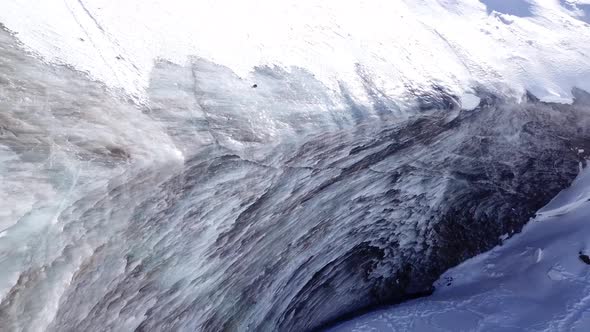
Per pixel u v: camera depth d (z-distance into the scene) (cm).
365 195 841
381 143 814
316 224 787
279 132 693
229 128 652
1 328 407
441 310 889
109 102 576
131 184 538
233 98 692
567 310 826
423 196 926
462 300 911
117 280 521
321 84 793
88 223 493
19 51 548
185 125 618
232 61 745
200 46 736
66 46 598
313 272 827
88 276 487
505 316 850
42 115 513
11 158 466
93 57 611
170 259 585
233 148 639
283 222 732
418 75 920
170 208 577
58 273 456
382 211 878
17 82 519
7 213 437
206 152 612
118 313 528
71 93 553
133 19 705
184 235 598
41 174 475
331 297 873
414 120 840
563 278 895
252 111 694
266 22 862
